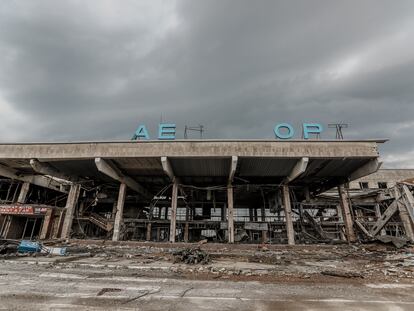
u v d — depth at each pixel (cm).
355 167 2455
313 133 2388
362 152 2158
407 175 3906
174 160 2362
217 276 1012
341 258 1614
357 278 991
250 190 3183
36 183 3164
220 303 657
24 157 2330
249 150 2200
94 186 3238
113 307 612
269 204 3547
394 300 695
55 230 2678
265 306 638
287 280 951
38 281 870
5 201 2883
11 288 768
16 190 3056
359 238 2594
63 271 1066
